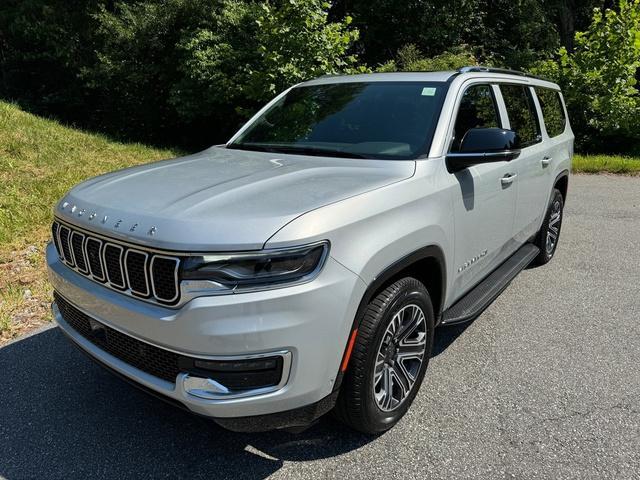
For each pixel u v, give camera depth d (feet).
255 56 41.91
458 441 9.20
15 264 17.21
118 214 8.07
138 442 9.28
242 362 7.06
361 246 7.94
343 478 8.37
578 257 19.61
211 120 52.03
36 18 55.77
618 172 39.32
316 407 7.77
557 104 18.76
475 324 13.93
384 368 9.07
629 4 44.68
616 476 8.32
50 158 28.32
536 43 59.47
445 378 11.23
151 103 52.95
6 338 13.05
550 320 14.14
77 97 57.88
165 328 7.25
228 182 8.87
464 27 55.88
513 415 9.92
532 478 8.29
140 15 48.80
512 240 14.47
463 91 11.68
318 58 33.27
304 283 7.24
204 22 45.62
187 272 7.07
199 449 9.09
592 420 9.77
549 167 16.51
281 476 8.43
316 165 10.03
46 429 9.63
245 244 7.02
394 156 10.27
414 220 9.05
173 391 7.42
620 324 13.87
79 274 8.93
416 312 9.51
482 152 10.12
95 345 8.83
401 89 11.97
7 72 59.41
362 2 55.67
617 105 44.68
